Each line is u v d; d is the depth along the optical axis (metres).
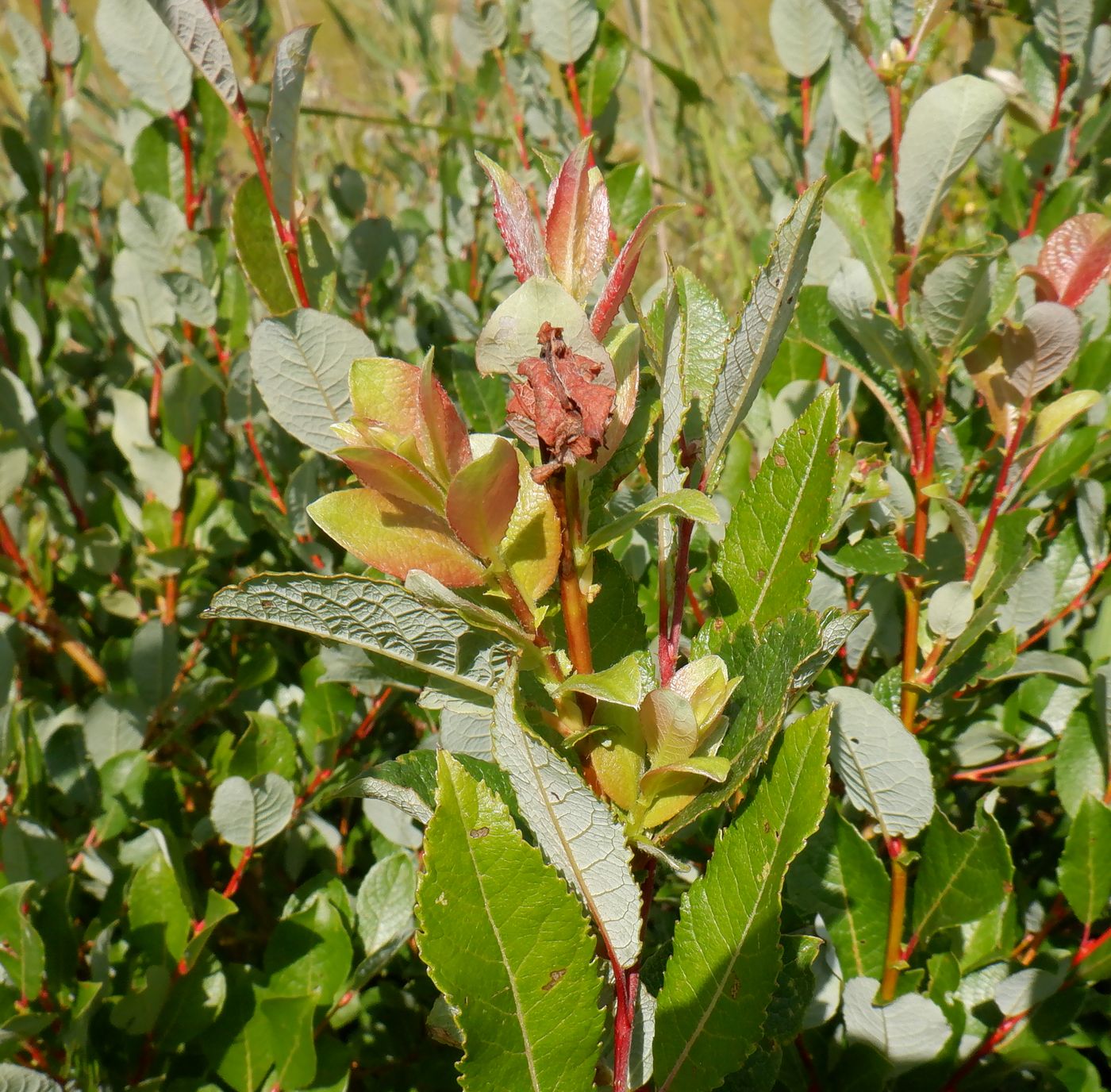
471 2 0.59
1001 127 0.62
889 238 0.36
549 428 0.20
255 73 0.61
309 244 0.35
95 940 0.39
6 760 0.40
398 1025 0.44
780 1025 0.27
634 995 0.23
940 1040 0.33
